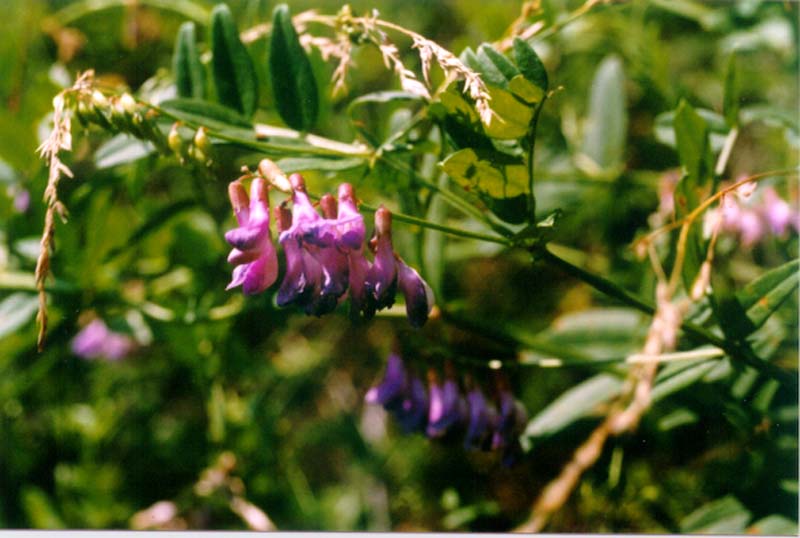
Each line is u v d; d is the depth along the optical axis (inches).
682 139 10.6
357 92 14.1
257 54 11.7
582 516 12.6
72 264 12.4
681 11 14.0
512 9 14.0
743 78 14.6
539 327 14.4
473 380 10.8
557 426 11.6
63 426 14.4
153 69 14.4
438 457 13.9
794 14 13.7
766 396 11.3
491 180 9.9
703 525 11.4
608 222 14.0
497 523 13.1
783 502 11.2
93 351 14.2
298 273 9.4
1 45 14.3
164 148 10.2
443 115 10.2
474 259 14.7
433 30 15.6
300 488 14.1
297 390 14.7
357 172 10.9
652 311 10.4
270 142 10.7
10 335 12.9
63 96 9.8
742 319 10.3
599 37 14.4
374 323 15.1
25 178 12.6
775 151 14.3
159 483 14.3
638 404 10.5
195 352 13.1
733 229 12.2
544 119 14.1
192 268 12.9
